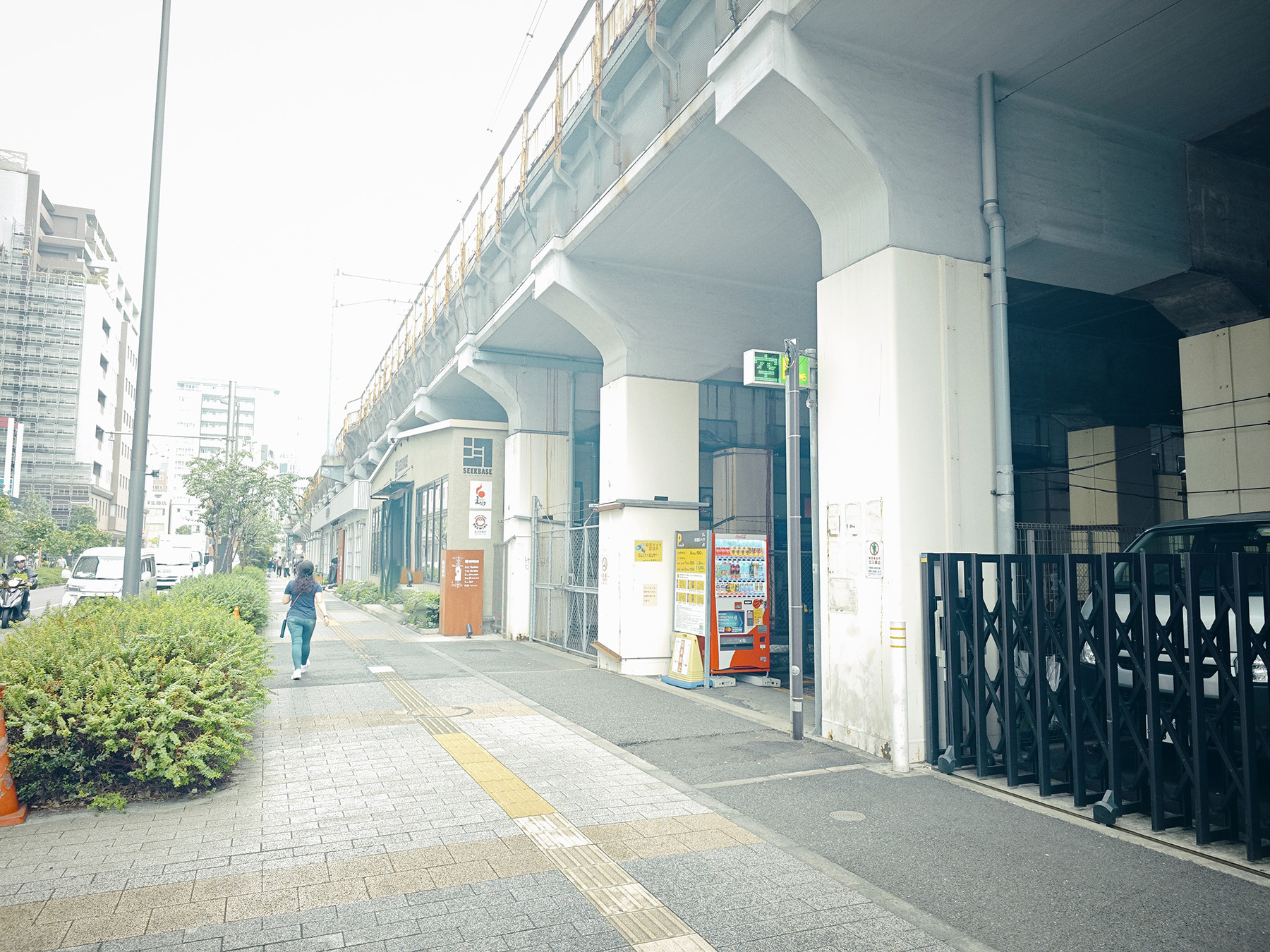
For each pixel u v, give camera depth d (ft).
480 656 46.57
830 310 26.03
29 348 236.22
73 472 238.68
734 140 27.78
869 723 23.93
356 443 123.95
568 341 53.67
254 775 21.11
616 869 14.94
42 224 272.72
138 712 18.80
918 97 24.52
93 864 15.05
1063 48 23.77
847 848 16.12
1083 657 21.33
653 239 36.86
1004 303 24.68
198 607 29.32
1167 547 23.72
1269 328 29.71
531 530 57.11
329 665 41.55
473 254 54.85
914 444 23.56
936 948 12.02
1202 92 26.13
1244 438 30.25
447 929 12.43
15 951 11.66
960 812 18.42
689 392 41.81
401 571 87.30
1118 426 51.49
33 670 19.20
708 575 36.58
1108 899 13.73
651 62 30.71
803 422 58.90
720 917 12.97
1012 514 24.13
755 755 23.67
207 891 13.82
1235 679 16.31
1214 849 15.96
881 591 23.49
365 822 17.43
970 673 21.49
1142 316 46.98
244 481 102.99
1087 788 20.11
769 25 22.54
